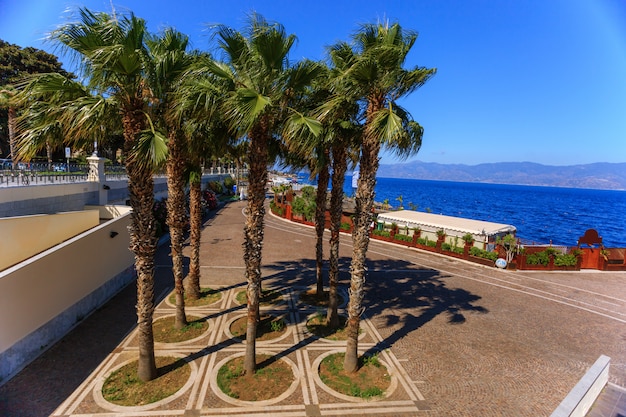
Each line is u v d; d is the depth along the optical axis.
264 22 6.53
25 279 7.75
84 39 5.65
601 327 11.41
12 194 12.28
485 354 9.13
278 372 7.77
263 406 6.64
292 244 22.02
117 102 6.36
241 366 7.89
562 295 14.66
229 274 14.81
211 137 9.05
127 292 12.41
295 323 10.34
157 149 5.92
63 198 15.24
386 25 7.46
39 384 7.00
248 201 7.41
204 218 31.00
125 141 6.50
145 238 6.75
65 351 8.27
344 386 7.39
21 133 5.88
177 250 9.34
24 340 7.73
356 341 7.90
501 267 18.52
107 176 21.17
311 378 7.61
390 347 9.25
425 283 15.34
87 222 13.76
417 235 23.11
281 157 11.06
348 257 19.52
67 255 9.41
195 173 10.89
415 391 7.38
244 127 6.44
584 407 6.60
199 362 8.02
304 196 36.75
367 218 7.61
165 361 8.02
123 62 5.79
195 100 6.80
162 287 12.95
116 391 6.88
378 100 7.39
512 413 6.84
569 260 18.91
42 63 31.72
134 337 9.06
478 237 20.78
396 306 12.29
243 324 10.05
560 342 10.12
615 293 15.33
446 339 9.89
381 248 22.41
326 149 10.11
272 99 7.21
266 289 13.07
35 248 11.05
